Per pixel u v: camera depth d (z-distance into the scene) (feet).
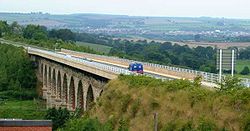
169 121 172.65
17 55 623.36
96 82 295.07
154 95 195.42
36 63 597.11
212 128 147.74
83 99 332.39
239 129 139.44
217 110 152.35
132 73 244.63
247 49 583.17
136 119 194.08
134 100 206.08
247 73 358.84
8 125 130.11
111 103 223.92
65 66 405.80
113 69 268.82
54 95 464.24
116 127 202.39
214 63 510.17
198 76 202.28
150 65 318.24
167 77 251.80
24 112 408.05
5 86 555.69
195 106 165.58
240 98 147.02
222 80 171.42
